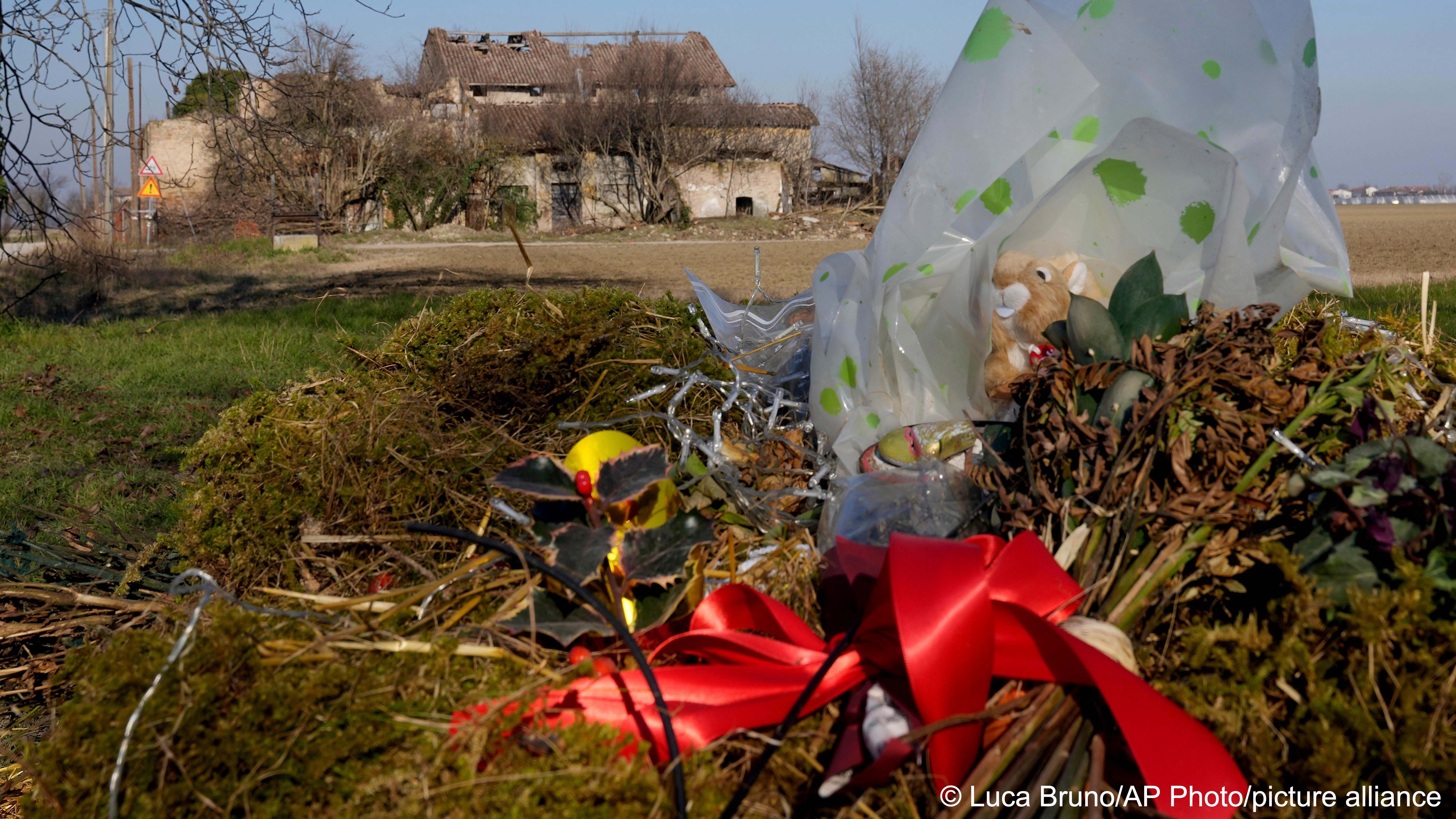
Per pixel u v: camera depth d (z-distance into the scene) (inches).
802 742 46.8
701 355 98.8
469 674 48.6
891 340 77.0
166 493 143.4
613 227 1486.2
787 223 1494.8
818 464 80.2
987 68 78.9
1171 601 52.4
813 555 65.7
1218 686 45.4
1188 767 40.8
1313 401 56.9
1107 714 46.4
